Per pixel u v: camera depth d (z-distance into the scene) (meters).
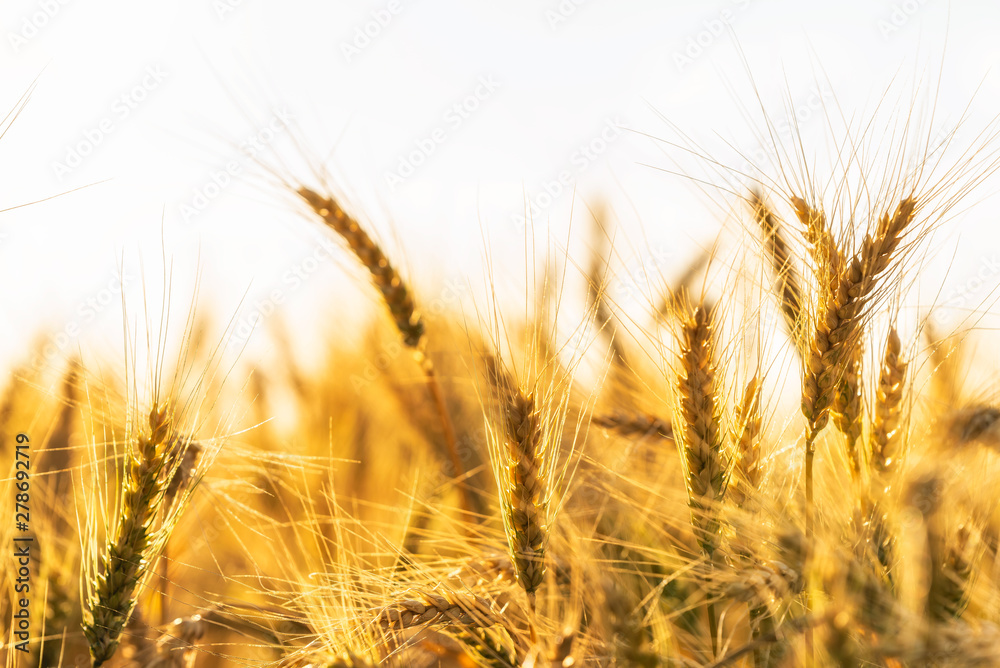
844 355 1.11
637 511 1.17
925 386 1.15
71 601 1.18
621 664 1.07
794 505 1.12
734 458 1.11
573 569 1.09
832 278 1.11
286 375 1.48
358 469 1.33
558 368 1.11
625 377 1.21
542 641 1.10
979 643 1.05
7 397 1.24
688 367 1.11
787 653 1.07
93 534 1.13
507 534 1.10
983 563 1.11
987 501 1.11
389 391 1.40
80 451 1.21
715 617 1.12
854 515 1.12
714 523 1.10
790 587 1.08
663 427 1.19
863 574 1.07
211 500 1.21
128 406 1.12
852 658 1.05
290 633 1.13
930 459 1.09
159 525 1.13
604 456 1.19
